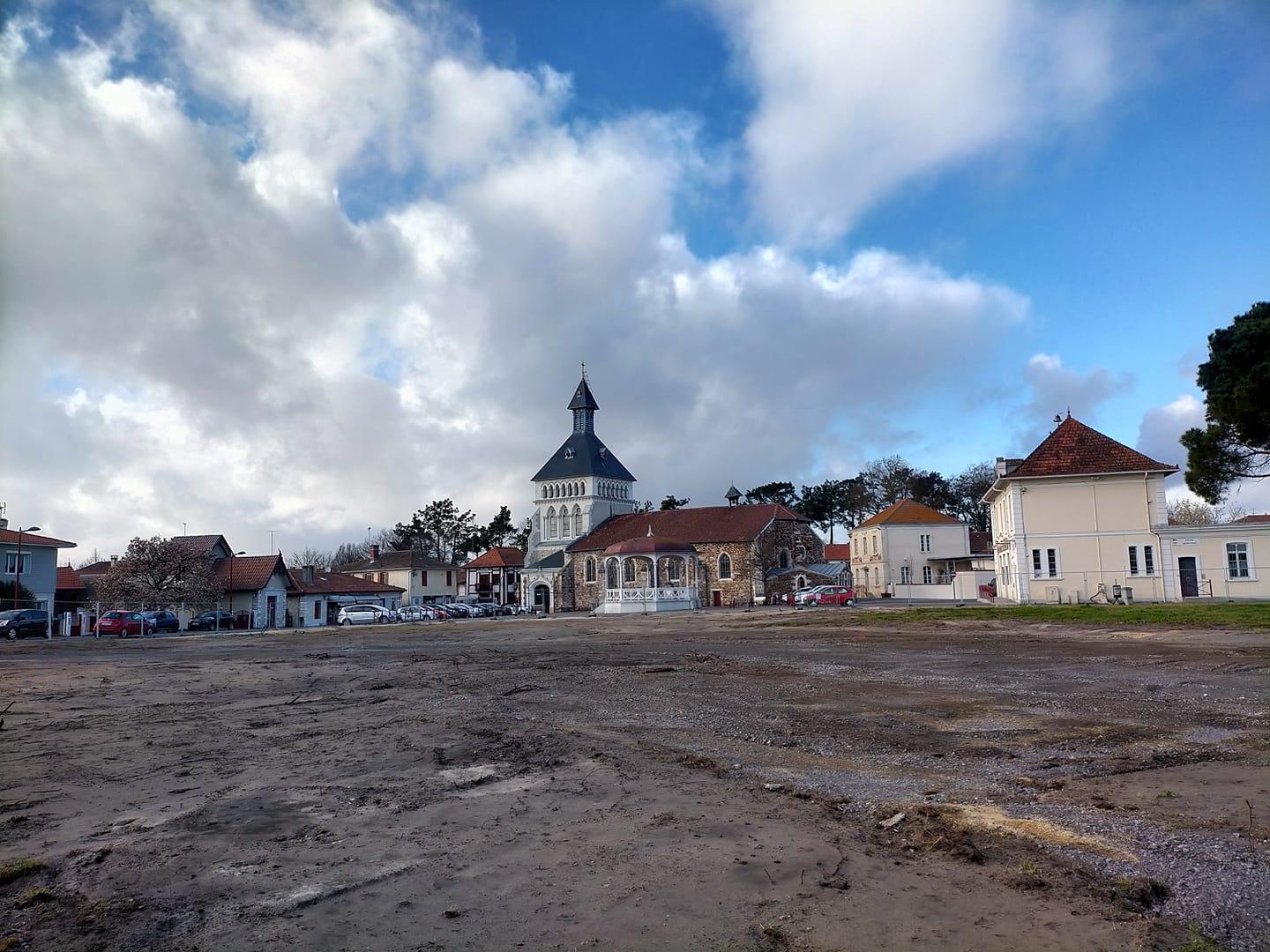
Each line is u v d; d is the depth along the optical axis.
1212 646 19.95
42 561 61.03
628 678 18.14
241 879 6.06
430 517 136.00
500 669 21.27
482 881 5.91
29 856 6.69
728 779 8.72
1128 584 44.41
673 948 4.81
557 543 90.31
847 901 5.41
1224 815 6.91
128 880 6.08
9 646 39.81
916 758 9.47
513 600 101.06
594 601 81.81
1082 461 45.97
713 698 14.60
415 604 79.31
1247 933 4.84
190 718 14.12
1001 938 4.85
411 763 9.87
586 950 4.80
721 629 34.97
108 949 4.95
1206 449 37.41
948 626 30.27
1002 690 14.30
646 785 8.52
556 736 11.33
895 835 6.77
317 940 5.02
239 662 26.47
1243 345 34.78
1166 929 4.90
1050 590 45.50
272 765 9.96
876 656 20.92
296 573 79.38
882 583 73.19
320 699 16.44
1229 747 9.38
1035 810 7.25
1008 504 50.25
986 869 5.90
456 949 4.85
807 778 8.69
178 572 64.25
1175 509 95.00
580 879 5.91
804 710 12.95
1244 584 42.72
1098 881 5.61
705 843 6.61
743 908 5.34
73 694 18.09
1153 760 8.94
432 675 20.36
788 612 49.41
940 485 104.75
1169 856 6.03
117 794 8.66
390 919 5.29
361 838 6.95
